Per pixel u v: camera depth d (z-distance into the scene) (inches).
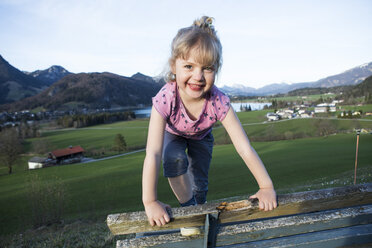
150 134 48.9
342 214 42.3
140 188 974.4
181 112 50.7
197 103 50.4
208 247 39.1
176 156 55.4
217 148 1784.0
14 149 1684.3
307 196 41.4
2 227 641.0
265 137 2262.6
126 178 1146.0
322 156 1264.8
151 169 43.9
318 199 41.4
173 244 38.8
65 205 762.2
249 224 40.6
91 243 209.5
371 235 41.3
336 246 40.6
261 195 41.1
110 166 1514.5
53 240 249.3
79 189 1005.2
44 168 1642.5
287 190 660.7
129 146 2301.9
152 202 39.9
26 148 2393.0
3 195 1012.5
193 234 39.0
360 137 1846.7
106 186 1027.3
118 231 38.4
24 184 1200.2
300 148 1560.0
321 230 41.7
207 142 64.9
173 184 56.8
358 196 42.8
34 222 609.0
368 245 41.0
